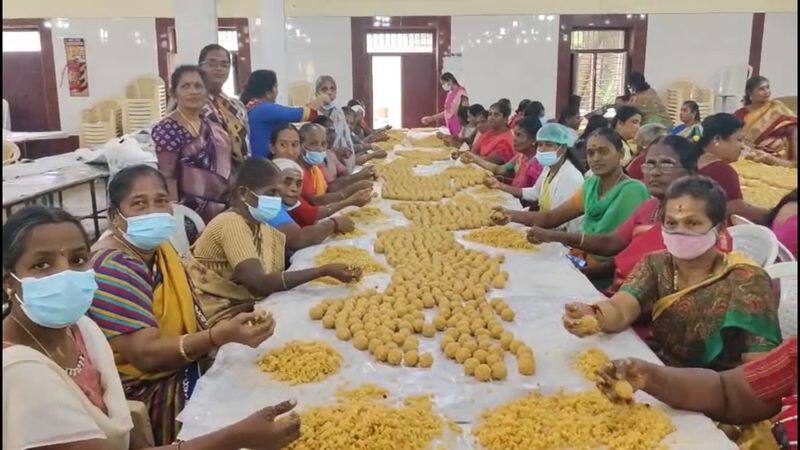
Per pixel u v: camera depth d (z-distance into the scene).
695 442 1.55
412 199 4.73
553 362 2.03
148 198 2.10
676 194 2.00
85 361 1.60
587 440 1.57
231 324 2.01
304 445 1.56
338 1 10.80
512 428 1.62
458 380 1.93
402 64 11.19
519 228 3.76
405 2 10.81
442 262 3.05
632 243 2.77
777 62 10.84
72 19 10.44
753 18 10.69
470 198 4.71
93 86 10.65
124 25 10.47
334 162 5.39
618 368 1.68
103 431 1.51
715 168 3.40
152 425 2.09
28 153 10.70
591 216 3.49
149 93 10.50
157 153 3.55
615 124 5.30
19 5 10.38
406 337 2.16
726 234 2.09
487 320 2.33
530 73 11.03
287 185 3.39
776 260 2.57
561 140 4.10
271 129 4.79
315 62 11.01
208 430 1.66
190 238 3.37
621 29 10.98
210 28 6.83
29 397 1.31
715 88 10.12
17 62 10.60
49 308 1.46
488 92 11.12
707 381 1.70
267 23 8.16
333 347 2.15
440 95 11.24
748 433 1.78
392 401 1.80
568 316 2.19
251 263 2.66
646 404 1.69
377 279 2.87
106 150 6.36
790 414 1.53
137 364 1.99
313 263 3.08
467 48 10.95
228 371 1.96
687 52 10.86
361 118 8.94
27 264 1.45
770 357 1.68
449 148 7.87
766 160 5.80
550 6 10.77
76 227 1.52
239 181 2.76
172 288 2.20
